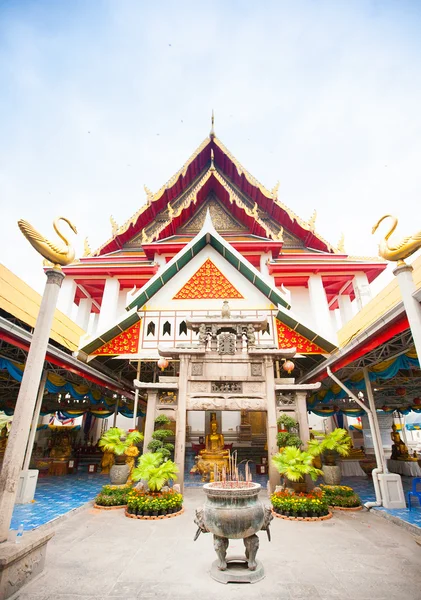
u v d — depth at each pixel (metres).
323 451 12.85
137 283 26.88
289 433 11.78
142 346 15.66
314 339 15.09
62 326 12.32
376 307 9.59
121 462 12.62
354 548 7.32
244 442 24.06
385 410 19.16
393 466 19.19
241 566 6.21
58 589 5.47
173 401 12.81
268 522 6.34
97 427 26.69
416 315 5.82
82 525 8.98
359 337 9.40
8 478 5.52
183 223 31.11
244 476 17.34
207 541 7.75
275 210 30.91
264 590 5.48
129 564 6.47
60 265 6.74
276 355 13.12
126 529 8.61
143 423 26.91
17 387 15.25
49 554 6.94
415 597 5.27
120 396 21.23
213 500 6.20
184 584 5.69
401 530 8.58
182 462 12.00
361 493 13.40
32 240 6.34
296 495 10.39
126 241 30.72
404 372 13.34
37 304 10.09
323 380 15.78
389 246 6.15
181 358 13.08
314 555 6.93
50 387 14.14
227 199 31.59
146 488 11.31
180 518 9.65
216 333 13.55
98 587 5.56
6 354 10.09
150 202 30.11
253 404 12.55
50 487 14.34
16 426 5.73
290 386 12.61
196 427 25.50
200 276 17.30
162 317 16.44
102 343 15.26
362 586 5.61
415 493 10.35
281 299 16.23
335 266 25.45
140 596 5.29
